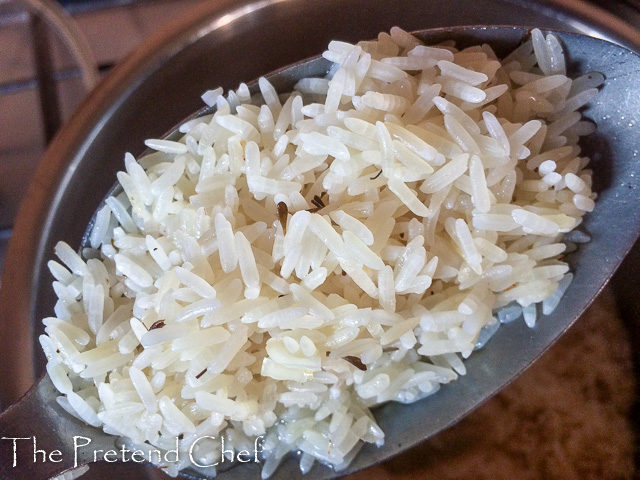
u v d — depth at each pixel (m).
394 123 0.08
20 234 0.09
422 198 0.08
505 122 0.08
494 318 0.09
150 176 0.08
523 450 0.10
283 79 0.09
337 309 0.08
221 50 0.10
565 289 0.09
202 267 0.08
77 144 0.09
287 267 0.07
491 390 0.09
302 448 0.09
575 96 0.08
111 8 0.12
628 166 0.08
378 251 0.08
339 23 0.10
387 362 0.09
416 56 0.08
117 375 0.08
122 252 0.08
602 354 0.11
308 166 0.08
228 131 0.08
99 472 0.09
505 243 0.09
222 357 0.07
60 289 0.08
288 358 0.08
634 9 0.10
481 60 0.08
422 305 0.08
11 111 0.12
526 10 0.10
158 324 0.08
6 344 0.09
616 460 0.10
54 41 0.12
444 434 0.10
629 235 0.08
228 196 0.08
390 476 0.10
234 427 0.09
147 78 0.09
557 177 0.08
